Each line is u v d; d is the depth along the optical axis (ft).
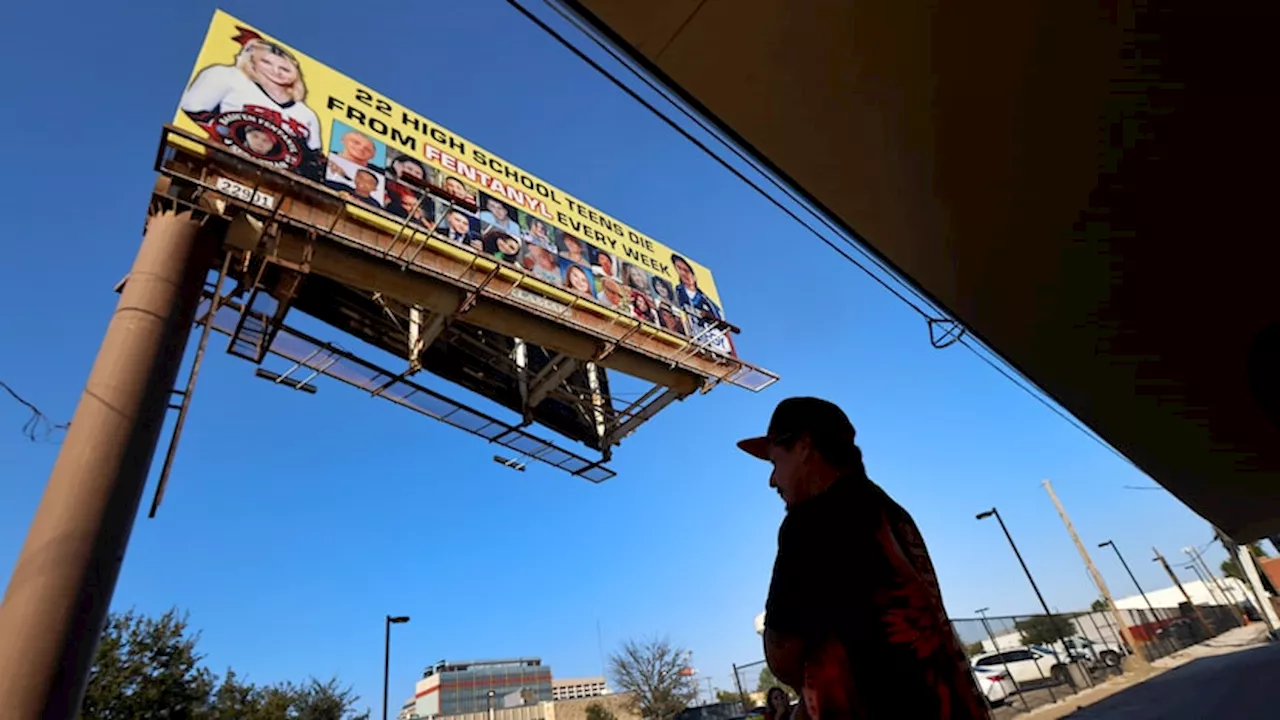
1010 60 9.70
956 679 3.07
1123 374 19.02
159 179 33.73
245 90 39.09
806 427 4.01
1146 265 14.33
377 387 48.55
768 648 3.33
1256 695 41.86
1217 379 18.99
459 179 48.73
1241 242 13.57
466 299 43.47
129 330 29.45
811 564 3.31
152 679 59.11
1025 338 17.17
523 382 57.16
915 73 9.95
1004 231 13.30
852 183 11.92
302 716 85.46
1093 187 12.19
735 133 10.84
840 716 2.85
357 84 46.24
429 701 263.29
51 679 21.76
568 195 57.82
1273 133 10.99
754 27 9.10
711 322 63.16
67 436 26.58
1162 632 115.65
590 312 52.11
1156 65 9.77
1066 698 67.05
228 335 43.93
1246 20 9.02
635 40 9.21
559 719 197.67
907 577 3.26
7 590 23.17
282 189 36.50
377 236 40.34
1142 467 26.16
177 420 29.94
